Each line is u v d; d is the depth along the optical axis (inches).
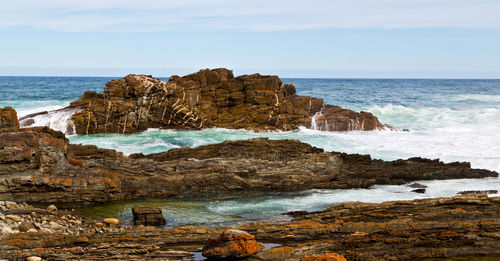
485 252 468.1
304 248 490.3
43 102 2390.5
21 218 594.9
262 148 1002.1
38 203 735.1
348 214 632.4
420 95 3095.5
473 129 1576.0
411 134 1499.8
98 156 898.1
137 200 802.2
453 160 1112.8
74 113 1549.0
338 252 477.1
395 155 1165.1
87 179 772.6
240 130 1577.3
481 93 3297.2
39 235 529.0
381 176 925.8
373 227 547.2
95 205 761.0
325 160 975.6
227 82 1696.6
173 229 573.0
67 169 781.9
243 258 476.1
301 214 701.9
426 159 1024.9
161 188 834.8
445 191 850.1
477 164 1082.1
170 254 486.0
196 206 768.3
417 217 575.5
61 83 5359.3
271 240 544.4
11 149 726.5
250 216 706.2
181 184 845.8
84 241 527.8
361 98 2878.9
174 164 896.9
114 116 1523.1
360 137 1425.9
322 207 755.4
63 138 914.7
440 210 606.9
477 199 617.0
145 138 1405.0
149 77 1673.2
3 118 790.5
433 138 1396.4
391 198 808.3
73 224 616.7
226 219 689.0
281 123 1610.5
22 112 1937.7
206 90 1674.5
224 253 470.3
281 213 722.2
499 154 1172.5
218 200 809.5
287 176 890.7
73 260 457.4
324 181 911.0
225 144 1006.4
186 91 1593.3
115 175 821.2
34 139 758.5
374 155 1165.7
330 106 1739.7
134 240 537.0
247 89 1684.3
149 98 1553.9
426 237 499.8
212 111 1640.0
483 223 528.4
